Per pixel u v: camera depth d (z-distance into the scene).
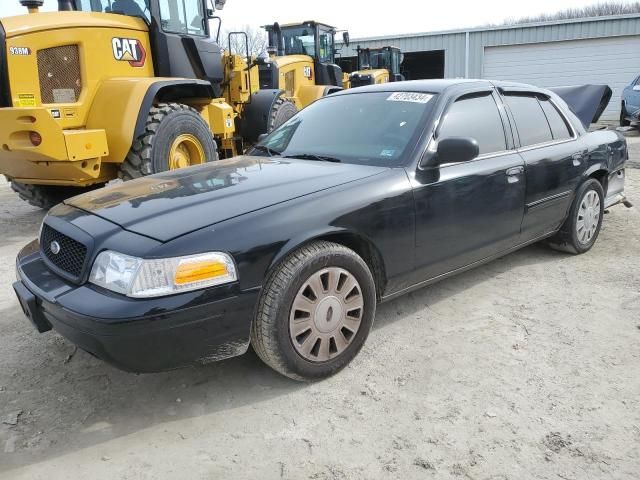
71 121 5.62
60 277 2.69
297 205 2.79
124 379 3.02
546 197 4.22
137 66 6.34
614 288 4.09
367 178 3.12
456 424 2.56
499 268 4.56
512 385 2.86
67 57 5.60
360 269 2.97
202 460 2.38
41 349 3.38
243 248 2.55
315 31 11.79
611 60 21.27
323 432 2.53
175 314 2.38
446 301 3.92
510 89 4.25
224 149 8.12
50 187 7.12
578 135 4.75
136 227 2.58
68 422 2.66
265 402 2.77
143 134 5.99
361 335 3.05
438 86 3.83
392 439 2.47
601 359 3.10
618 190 5.38
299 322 2.77
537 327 3.50
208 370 3.08
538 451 2.37
